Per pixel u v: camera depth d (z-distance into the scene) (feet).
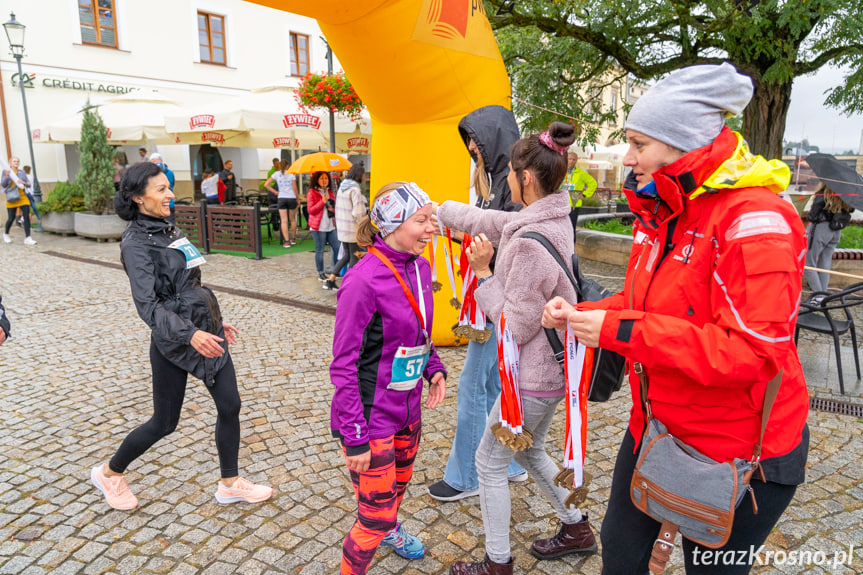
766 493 4.71
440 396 7.54
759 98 27.55
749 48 24.11
